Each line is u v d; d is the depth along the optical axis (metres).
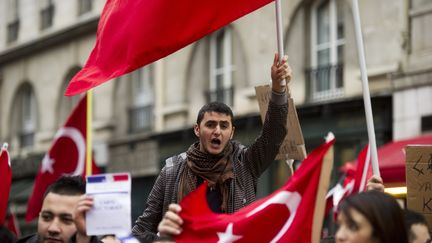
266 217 4.07
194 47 19.50
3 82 26.80
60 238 4.11
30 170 23.94
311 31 16.88
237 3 5.13
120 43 5.22
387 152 12.00
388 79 14.98
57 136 10.16
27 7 25.70
